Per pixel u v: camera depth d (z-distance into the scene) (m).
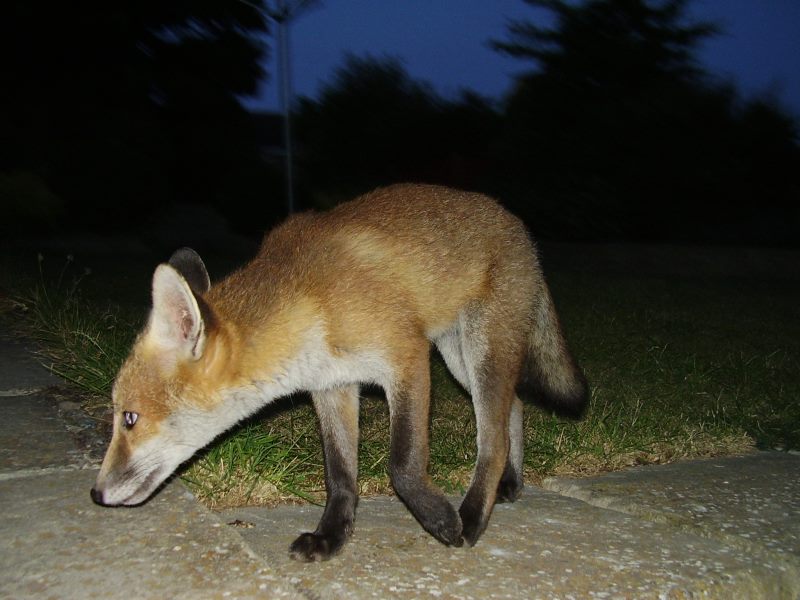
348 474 0.83
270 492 0.89
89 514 0.77
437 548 0.77
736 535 0.82
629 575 0.73
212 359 0.82
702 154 4.71
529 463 1.04
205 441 0.85
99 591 0.65
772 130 4.76
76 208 4.24
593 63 4.77
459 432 1.14
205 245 4.25
